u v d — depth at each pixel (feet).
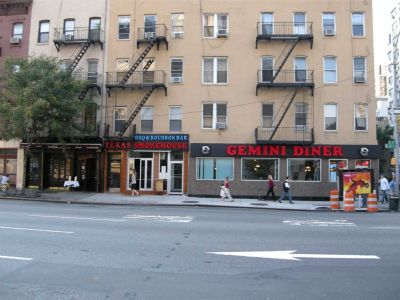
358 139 92.94
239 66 96.07
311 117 93.50
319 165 92.53
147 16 99.71
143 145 95.30
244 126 94.58
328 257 28.84
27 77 82.53
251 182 93.04
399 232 40.63
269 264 26.63
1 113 82.69
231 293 20.45
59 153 101.60
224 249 31.19
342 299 19.67
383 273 24.58
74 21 101.86
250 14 97.14
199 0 98.32
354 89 94.12
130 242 33.45
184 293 20.39
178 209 66.85
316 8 96.22
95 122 97.81
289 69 95.09
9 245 31.58
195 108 95.96
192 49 97.40
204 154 93.61
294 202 85.92
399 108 81.35
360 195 76.38
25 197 82.99
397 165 79.71
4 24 105.09
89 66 100.22
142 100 95.20
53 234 36.50
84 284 21.77
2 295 19.86
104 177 96.89
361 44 94.94
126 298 19.54
